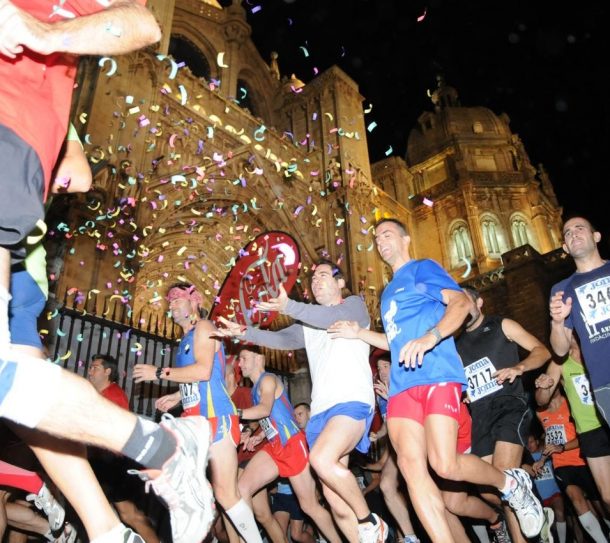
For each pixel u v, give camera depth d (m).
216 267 19.12
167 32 15.80
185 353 4.26
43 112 1.54
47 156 1.52
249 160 16.50
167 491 1.59
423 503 2.86
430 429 2.94
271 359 14.23
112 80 13.28
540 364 4.28
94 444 1.48
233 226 17.47
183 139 15.19
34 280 1.97
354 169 20.05
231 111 17.55
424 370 3.06
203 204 15.82
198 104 16.30
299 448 5.00
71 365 8.52
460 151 30.36
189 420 1.74
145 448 1.53
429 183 30.89
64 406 1.40
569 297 4.02
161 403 4.43
